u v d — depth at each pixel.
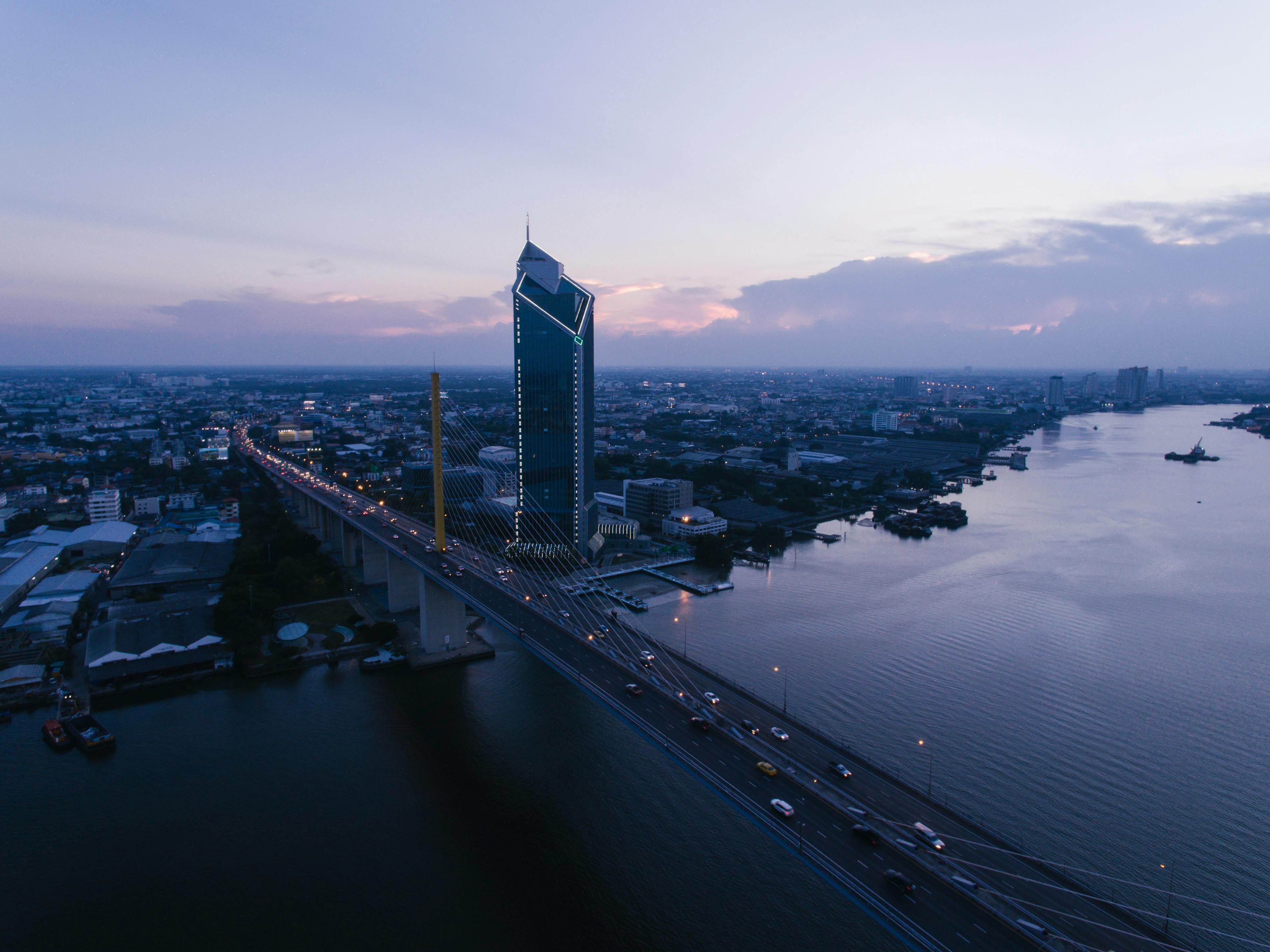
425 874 129.12
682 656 167.88
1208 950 108.31
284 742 172.88
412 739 174.62
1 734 176.25
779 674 197.12
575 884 127.25
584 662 161.25
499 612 193.75
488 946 113.75
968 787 146.38
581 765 163.62
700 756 122.19
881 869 95.94
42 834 138.38
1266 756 159.88
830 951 113.00
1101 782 149.38
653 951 112.94
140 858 132.25
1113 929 86.88
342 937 115.38
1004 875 96.31
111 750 168.38
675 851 135.88
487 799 150.62
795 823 105.00
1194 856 128.38
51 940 114.25
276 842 137.00
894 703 181.12
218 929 116.69
